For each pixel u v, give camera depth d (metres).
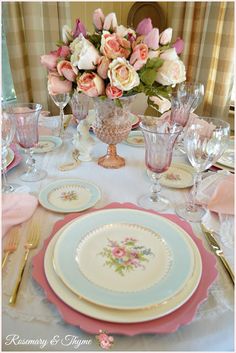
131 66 0.74
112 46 0.75
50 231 0.64
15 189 0.79
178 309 0.46
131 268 0.53
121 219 0.65
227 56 1.81
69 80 0.82
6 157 0.91
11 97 2.05
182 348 0.43
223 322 0.46
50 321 0.46
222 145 0.73
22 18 1.82
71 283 0.48
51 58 0.82
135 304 0.45
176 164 0.95
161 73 0.79
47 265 0.52
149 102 0.88
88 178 0.87
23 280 0.52
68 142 1.12
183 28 1.98
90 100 1.08
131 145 1.10
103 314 0.44
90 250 0.57
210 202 0.71
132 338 0.44
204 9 1.88
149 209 0.72
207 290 0.49
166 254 0.56
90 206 0.72
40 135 1.15
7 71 1.96
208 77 1.95
